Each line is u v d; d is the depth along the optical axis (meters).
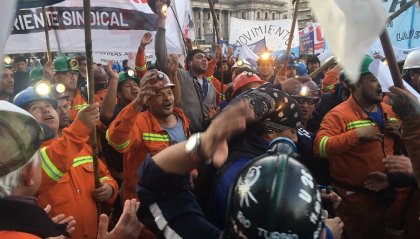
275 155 0.99
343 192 2.91
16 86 6.74
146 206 1.33
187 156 1.20
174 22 5.50
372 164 2.81
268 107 1.62
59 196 2.41
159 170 1.27
